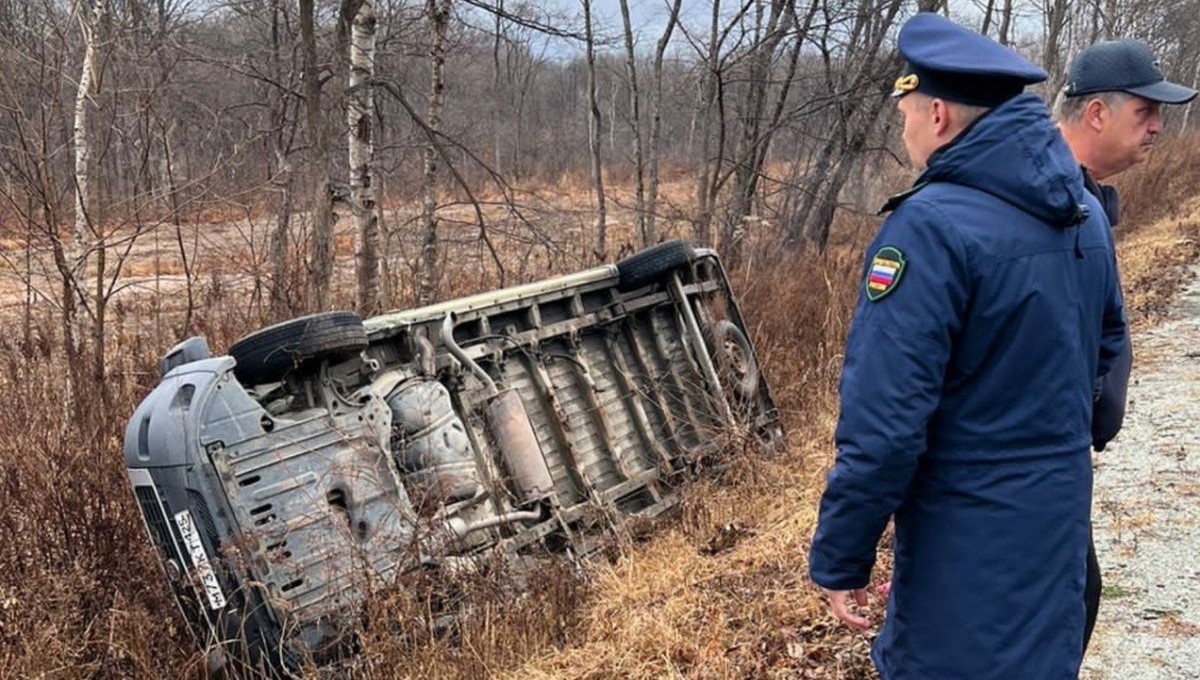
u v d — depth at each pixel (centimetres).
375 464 450
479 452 533
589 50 1312
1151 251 1462
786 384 820
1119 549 472
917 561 222
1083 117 283
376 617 408
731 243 1219
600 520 565
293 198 1078
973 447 212
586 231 1368
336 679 406
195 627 427
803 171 1617
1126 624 401
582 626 462
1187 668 366
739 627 440
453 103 2323
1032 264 203
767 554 516
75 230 886
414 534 437
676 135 2952
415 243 1159
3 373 725
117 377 695
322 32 1180
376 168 1048
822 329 923
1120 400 287
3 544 460
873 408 206
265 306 880
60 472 504
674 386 674
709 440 663
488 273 1052
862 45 1395
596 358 643
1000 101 212
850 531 214
